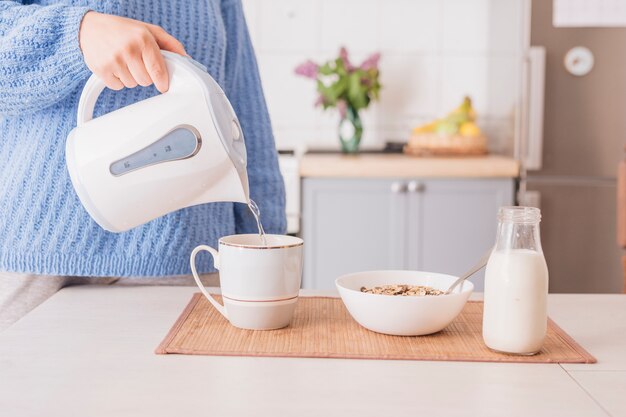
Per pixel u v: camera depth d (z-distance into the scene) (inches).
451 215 109.1
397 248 109.2
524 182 111.0
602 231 113.2
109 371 30.3
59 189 43.5
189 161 35.5
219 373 30.1
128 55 35.4
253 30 129.3
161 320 38.0
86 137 36.1
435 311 34.4
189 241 46.6
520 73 109.0
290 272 35.9
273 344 33.7
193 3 47.0
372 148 128.6
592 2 110.6
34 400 27.2
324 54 129.6
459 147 118.6
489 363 31.8
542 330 32.3
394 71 130.0
